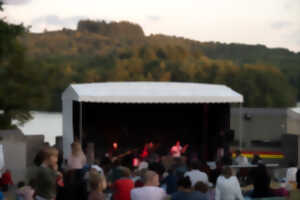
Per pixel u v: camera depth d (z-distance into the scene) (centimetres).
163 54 9550
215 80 8381
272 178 1499
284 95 8188
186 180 689
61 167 1429
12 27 2481
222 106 1855
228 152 1662
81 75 8775
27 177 699
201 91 1680
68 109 1762
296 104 8588
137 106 2077
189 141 2100
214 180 1215
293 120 2683
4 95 2850
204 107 1947
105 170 1234
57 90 6184
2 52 2798
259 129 2745
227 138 1830
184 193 681
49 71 3225
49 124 5331
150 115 2092
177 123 2102
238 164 1509
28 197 823
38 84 3130
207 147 1955
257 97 8106
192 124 2095
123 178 753
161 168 1101
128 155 1905
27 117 3047
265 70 8338
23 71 3064
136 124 2088
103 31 12312
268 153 2406
